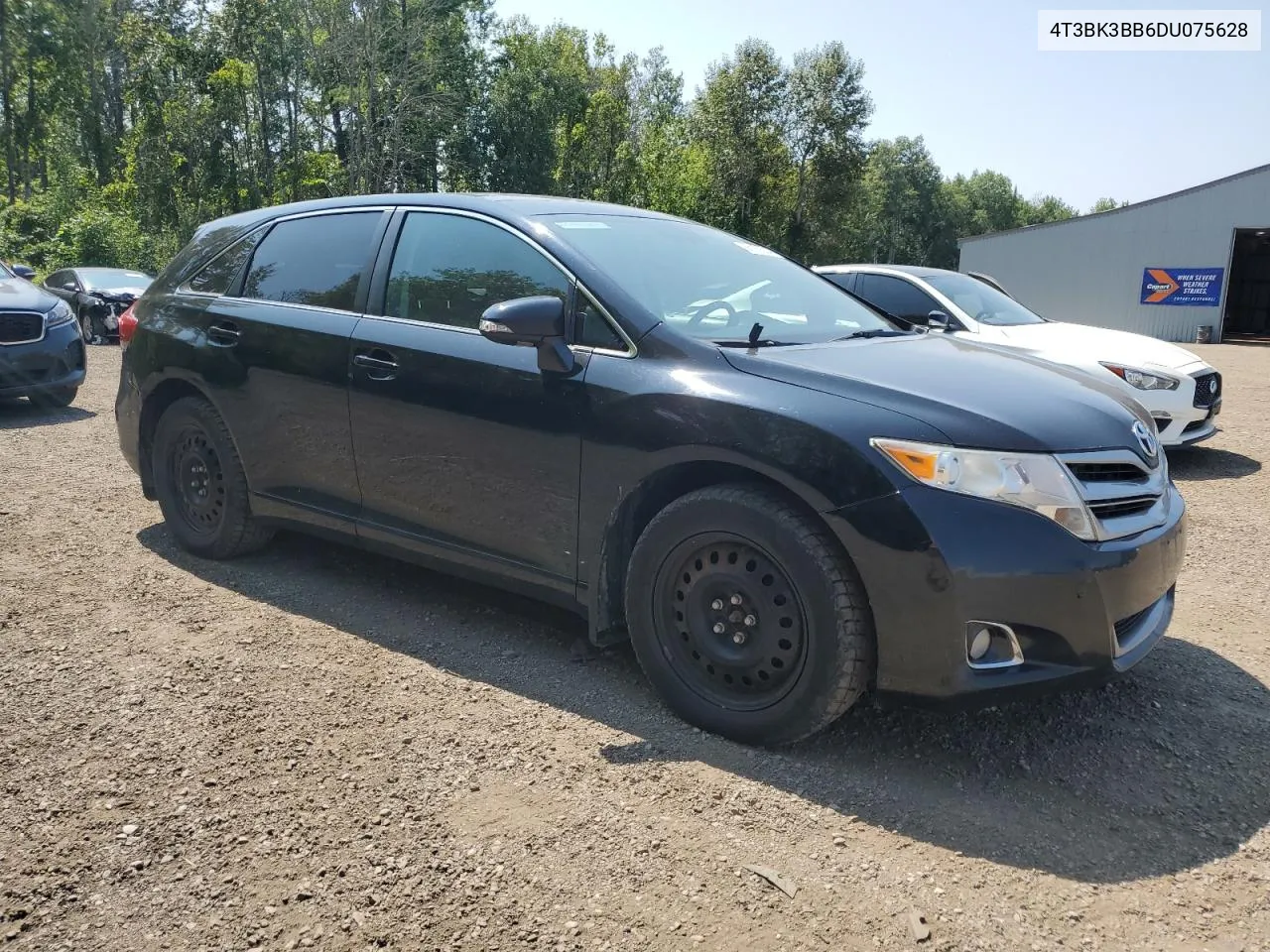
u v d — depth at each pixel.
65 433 7.68
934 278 8.53
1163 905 2.19
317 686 3.23
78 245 32.72
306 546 4.75
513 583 3.39
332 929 2.05
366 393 3.69
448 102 44.78
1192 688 3.40
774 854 2.35
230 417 4.21
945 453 2.57
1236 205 30.88
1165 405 7.29
